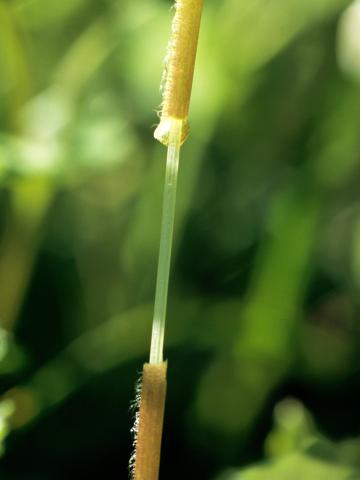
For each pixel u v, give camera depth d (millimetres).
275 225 152
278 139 171
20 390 132
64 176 140
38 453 136
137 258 163
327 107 168
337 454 123
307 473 120
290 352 151
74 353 148
